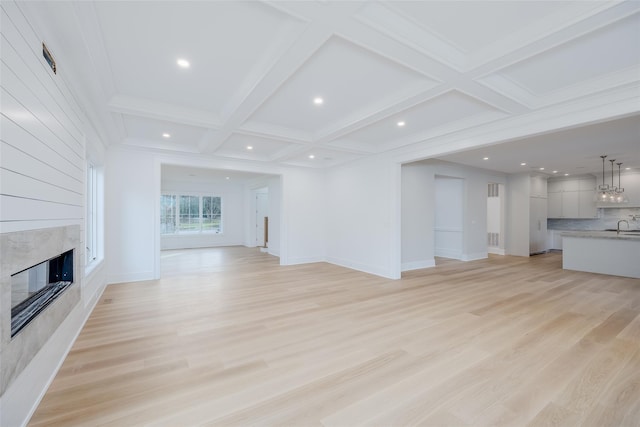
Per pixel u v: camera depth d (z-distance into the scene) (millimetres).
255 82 2674
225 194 10789
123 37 2154
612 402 1859
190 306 3742
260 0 1693
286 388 2006
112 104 3176
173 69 2648
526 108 3178
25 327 1634
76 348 2547
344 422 1683
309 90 3055
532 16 1973
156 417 1708
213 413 1750
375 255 5812
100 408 1775
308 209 7141
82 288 2961
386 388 2010
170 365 2295
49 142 1981
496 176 8312
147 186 5129
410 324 3166
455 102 3301
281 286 4805
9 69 1452
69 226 2428
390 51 2193
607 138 4660
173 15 1920
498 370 2240
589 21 1864
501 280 5277
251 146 5305
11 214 1463
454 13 1941
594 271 5965
